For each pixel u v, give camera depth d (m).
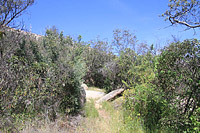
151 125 4.07
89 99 6.99
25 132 3.32
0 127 3.23
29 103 4.00
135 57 8.87
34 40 5.51
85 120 4.61
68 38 7.02
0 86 3.58
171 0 6.31
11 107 3.73
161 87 4.18
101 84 11.62
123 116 4.87
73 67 5.01
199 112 3.50
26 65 4.43
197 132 3.30
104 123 4.46
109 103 6.41
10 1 5.74
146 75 5.71
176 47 4.04
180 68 3.87
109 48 12.77
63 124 4.11
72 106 4.90
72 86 5.03
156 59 4.49
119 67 8.80
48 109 4.30
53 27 7.13
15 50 4.70
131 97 4.95
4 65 3.87
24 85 4.09
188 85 3.73
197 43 3.76
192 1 5.87
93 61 11.79
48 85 4.46
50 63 4.99
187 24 6.11
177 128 3.73
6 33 4.82
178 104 3.88
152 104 4.19
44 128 3.61
